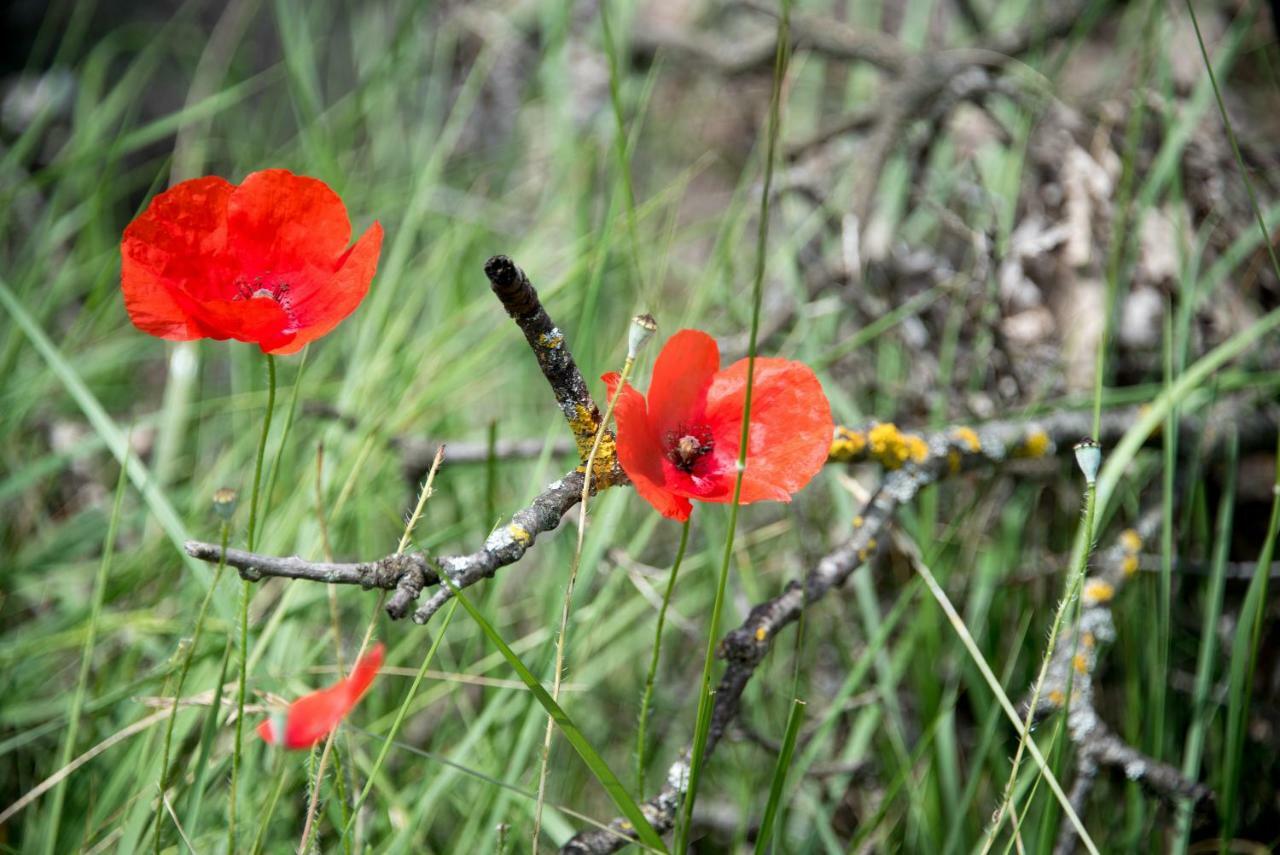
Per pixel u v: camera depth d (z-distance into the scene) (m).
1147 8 1.30
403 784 1.05
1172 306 1.16
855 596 1.15
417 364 1.15
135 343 1.32
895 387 1.18
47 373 1.18
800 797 1.09
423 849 1.02
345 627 1.09
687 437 0.87
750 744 1.09
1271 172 1.23
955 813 1.04
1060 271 1.17
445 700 1.12
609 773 0.86
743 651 0.92
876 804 1.08
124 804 0.99
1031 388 1.15
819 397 0.87
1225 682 1.11
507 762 1.03
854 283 1.17
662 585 1.08
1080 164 1.18
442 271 1.31
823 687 1.14
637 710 1.11
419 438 1.16
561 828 0.98
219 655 1.00
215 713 0.88
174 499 1.14
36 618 1.15
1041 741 1.03
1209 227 1.16
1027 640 1.11
